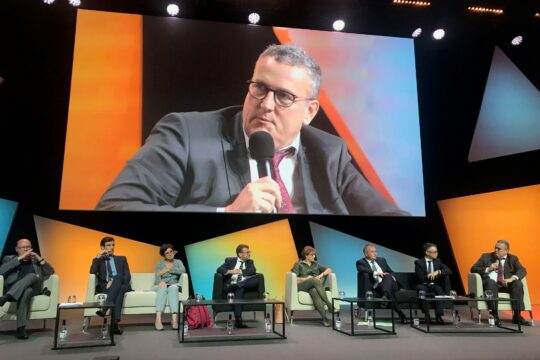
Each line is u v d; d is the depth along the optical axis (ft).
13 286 12.18
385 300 13.00
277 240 19.79
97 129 17.63
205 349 10.70
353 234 20.49
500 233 21.15
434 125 21.09
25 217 17.52
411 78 20.63
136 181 17.56
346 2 19.88
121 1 18.83
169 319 15.98
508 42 21.77
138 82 18.29
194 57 18.93
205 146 18.25
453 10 20.62
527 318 16.70
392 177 19.57
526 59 21.76
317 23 20.34
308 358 9.81
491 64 21.67
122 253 18.40
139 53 18.52
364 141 19.61
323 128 19.33
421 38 21.27
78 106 17.65
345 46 20.22
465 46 21.62
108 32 18.43
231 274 14.49
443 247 20.89
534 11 20.72
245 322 15.23
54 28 18.35
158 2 19.12
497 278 15.60
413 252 20.74
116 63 18.25
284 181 18.52
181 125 18.22
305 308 14.93
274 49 19.53
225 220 19.48
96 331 13.35
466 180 21.16
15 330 13.41
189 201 17.74
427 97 21.15
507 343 11.56
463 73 21.47
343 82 19.89
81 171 17.26
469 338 12.25
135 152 17.76
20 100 17.80
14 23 18.06
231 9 19.63
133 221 18.70
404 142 19.99
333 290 14.99
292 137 18.94
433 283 15.31
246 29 19.53
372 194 19.24
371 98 20.02
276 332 12.99
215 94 18.78
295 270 15.71
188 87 18.65
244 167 18.34
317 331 13.34
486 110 21.45
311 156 18.93
